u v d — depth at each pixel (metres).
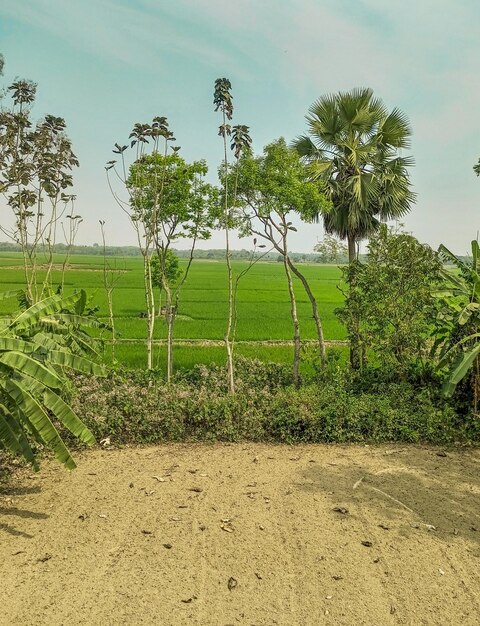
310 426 7.44
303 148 12.44
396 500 5.57
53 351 5.74
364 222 12.48
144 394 8.23
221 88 8.59
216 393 8.52
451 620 3.74
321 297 39.00
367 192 11.84
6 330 5.38
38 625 3.60
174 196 9.38
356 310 9.41
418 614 3.80
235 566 4.33
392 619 3.74
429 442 7.47
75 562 4.36
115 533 4.83
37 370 4.94
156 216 9.30
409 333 8.98
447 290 8.58
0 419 5.15
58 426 7.27
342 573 4.27
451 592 4.05
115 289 41.84
